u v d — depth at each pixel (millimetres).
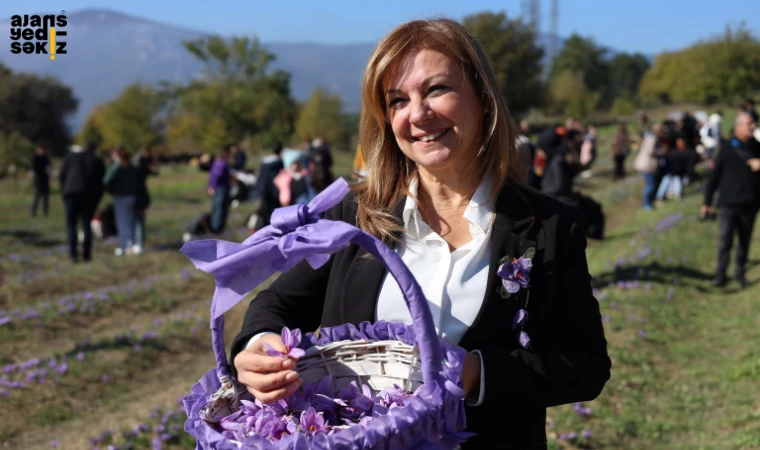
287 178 11383
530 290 1751
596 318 1793
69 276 11648
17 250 15508
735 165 8953
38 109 65375
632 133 50719
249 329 1824
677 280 9352
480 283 1784
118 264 12492
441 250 1839
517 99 60719
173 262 12883
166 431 5535
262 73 47719
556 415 5332
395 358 1766
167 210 24922
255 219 12547
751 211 9062
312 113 61344
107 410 6438
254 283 1582
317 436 1389
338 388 1801
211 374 1738
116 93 59875
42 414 6262
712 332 7551
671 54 88188
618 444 4996
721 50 51375
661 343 7086
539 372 1667
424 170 1934
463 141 1798
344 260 1909
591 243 12867
